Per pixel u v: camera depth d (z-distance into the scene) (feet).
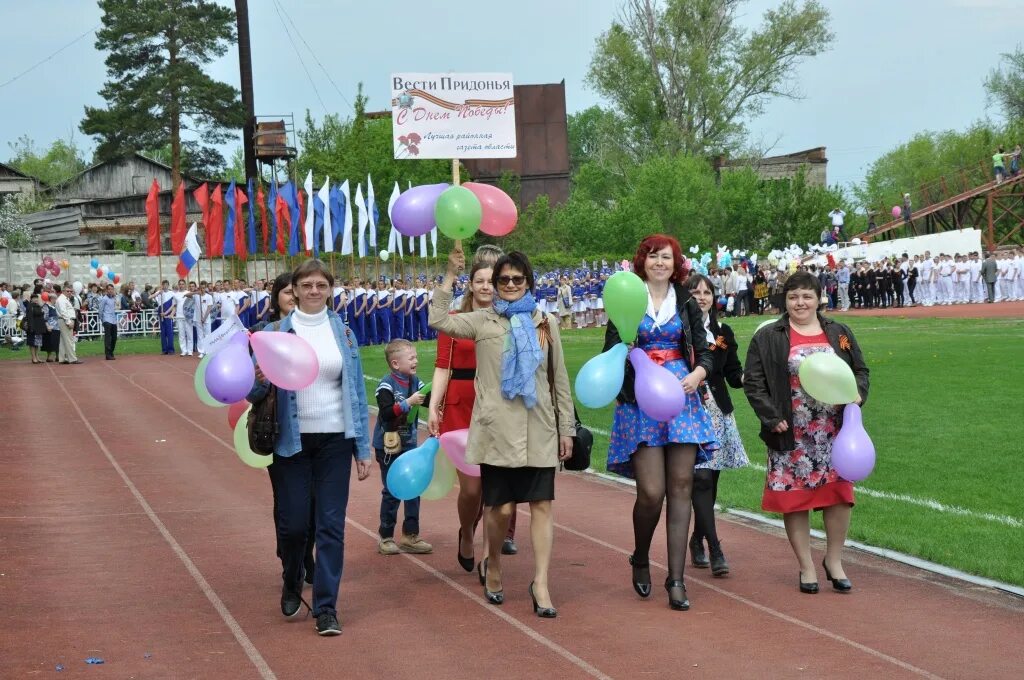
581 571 24.80
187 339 101.65
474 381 23.02
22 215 176.04
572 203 194.80
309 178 105.29
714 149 213.25
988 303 151.84
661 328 21.95
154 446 45.80
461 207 21.90
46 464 41.34
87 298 126.31
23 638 19.86
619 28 213.66
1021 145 220.64
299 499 20.40
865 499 31.22
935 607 21.34
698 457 22.21
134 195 196.65
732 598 22.31
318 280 20.76
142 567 25.40
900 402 51.08
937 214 201.26
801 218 199.82
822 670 17.79
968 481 33.45
